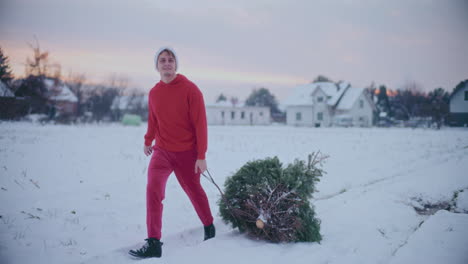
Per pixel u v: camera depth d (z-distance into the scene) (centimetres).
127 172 738
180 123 328
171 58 330
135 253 306
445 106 2916
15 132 1586
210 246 317
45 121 2762
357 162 908
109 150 1109
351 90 5269
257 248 311
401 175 691
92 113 5378
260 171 345
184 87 323
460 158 877
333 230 369
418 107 4597
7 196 510
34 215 427
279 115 7438
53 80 2689
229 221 365
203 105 328
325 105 5191
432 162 852
